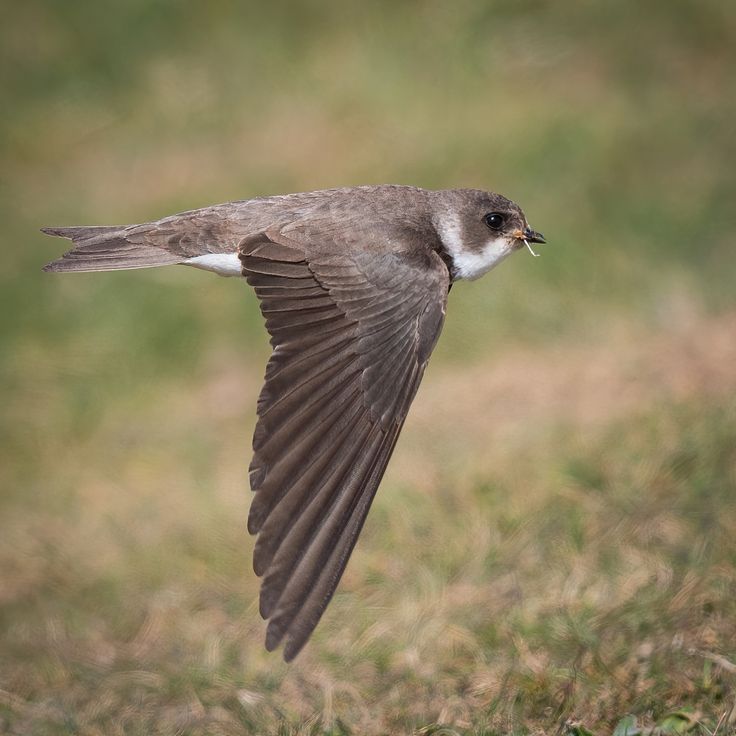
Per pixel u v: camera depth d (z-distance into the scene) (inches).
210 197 737.6
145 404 624.1
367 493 292.5
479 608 403.9
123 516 530.3
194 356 648.4
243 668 401.1
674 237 653.9
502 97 761.6
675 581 390.6
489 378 573.6
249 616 438.6
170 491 543.8
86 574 490.3
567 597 395.2
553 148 705.0
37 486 572.7
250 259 319.9
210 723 369.4
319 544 284.2
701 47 779.4
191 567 478.0
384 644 396.8
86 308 681.0
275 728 356.2
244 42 846.5
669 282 624.1
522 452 490.0
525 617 388.2
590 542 423.2
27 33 882.8
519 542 434.3
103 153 804.0
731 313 588.7
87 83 857.5
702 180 685.9
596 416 508.7
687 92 748.0
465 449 506.9
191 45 863.7
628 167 695.1
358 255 325.4
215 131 797.9
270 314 311.4
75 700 400.8
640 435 476.4
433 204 358.9
